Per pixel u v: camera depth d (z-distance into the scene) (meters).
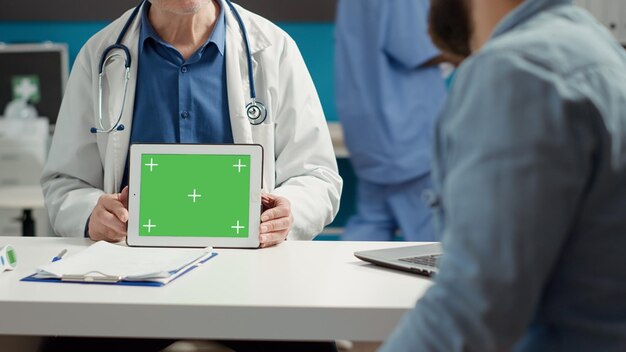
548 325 0.84
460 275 0.77
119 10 4.13
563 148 0.76
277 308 1.17
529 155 0.75
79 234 1.73
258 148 1.60
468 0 0.92
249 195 1.60
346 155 3.79
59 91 3.90
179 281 1.32
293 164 1.90
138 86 1.87
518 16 0.87
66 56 3.91
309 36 4.12
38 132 3.79
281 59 1.95
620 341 0.80
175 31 1.86
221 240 1.59
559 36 0.82
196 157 1.61
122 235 1.61
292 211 1.76
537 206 0.75
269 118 1.89
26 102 3.89
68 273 1.32
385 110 3.59
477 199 0.77
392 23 3.54
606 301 0.81
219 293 1.24
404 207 3.70
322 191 1.85
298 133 1.91
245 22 1.94
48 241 1.66
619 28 3.71
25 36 4.15
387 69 3.59
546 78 0.78
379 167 3.64
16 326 1.19
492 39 0.88
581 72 0.80
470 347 0.76
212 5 1.91
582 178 0.77
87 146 1.89
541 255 0.75
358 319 1.17
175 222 1.59
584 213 0.80
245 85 1.88
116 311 1.18
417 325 0.79
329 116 4.17
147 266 1.37
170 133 1.86
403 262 1.40
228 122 1.88
